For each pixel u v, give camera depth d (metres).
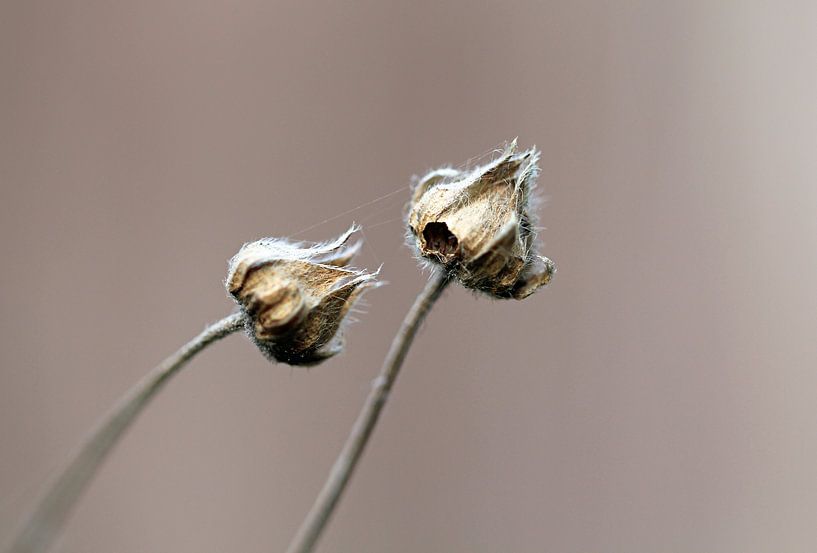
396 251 0.32
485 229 0.22
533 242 0.23
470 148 0.34
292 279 0.22
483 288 0.22
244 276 0.22
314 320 0.22
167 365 0.22
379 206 0.33
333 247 0.23
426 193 0.23
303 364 0.23
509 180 0.22
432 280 0.22
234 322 0.22
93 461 0.21
